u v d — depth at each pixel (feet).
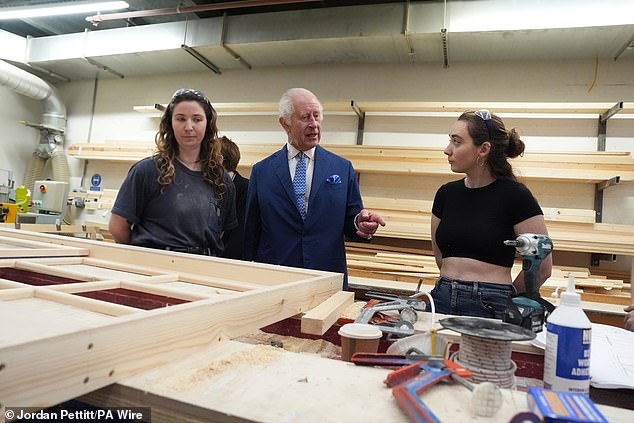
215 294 3.09
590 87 9.61
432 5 9.00
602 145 9.34
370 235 5.35
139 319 1.71
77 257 4.44
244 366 1.85
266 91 12.05
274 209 5.92
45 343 1.37
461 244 5.01
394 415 1.49
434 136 10.61
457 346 2.80
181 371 1.76
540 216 4.71
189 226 5.07
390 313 3.35
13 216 11.30
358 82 11.27
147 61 12.06
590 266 9.29
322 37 9.68
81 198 13.05
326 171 5.99
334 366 1.92
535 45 9.20
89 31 11.84
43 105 13.75
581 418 1.32
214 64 11.96
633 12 7.95
